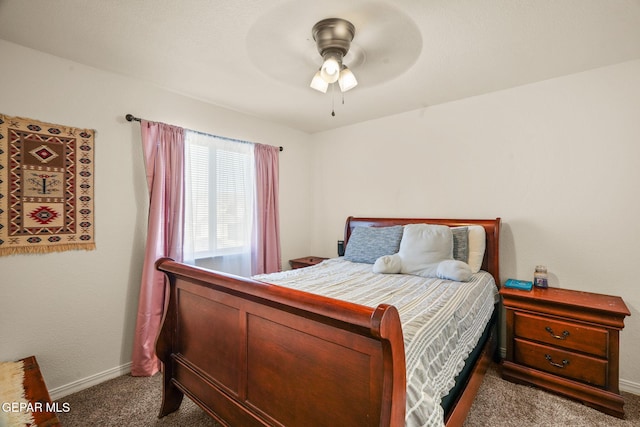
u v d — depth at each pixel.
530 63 2.07
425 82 2.37
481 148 2.65
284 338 1.19
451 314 1.45
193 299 1.65
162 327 1.74
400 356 0.86
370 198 3.38
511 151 2.50
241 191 3.05
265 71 2.16
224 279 1.34
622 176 2.08
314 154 3.89
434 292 1.82
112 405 1.87
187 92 2.54
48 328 1.93
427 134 2.95
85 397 1.96
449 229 2.46
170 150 2.43
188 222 2.62
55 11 1.51
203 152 2.74
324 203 3.79
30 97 1.86
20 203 1.83
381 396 0.90
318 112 3.08
